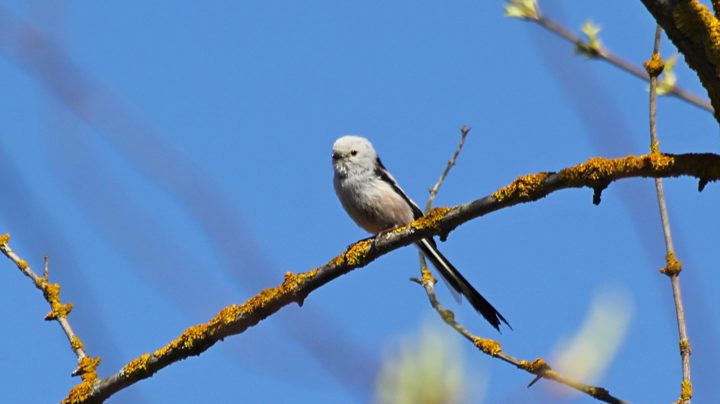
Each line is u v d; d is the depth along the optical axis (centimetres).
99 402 1052
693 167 793
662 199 840
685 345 780
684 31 705
